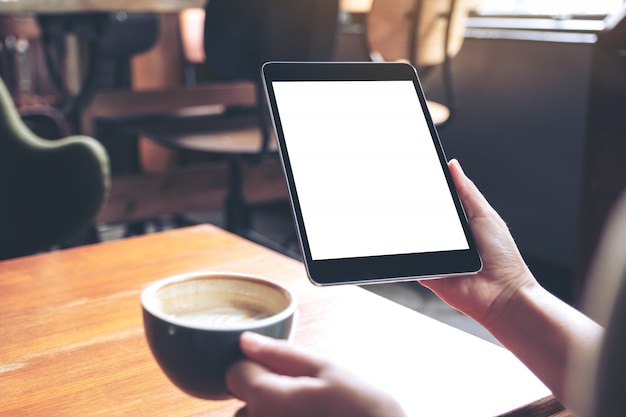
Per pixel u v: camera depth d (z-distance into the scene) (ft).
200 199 9.23
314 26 6.93
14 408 2.05
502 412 2.07
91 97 8.50
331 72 2.28
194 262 3.38
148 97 9.20
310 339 2.55
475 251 2.09
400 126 2.29
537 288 2.05
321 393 1.34
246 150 7.02
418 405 2.10
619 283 1.05
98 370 2.29
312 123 2.20
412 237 2.10
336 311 2.81
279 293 1.88
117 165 11.47
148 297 1.78
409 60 7.47
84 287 3.05
